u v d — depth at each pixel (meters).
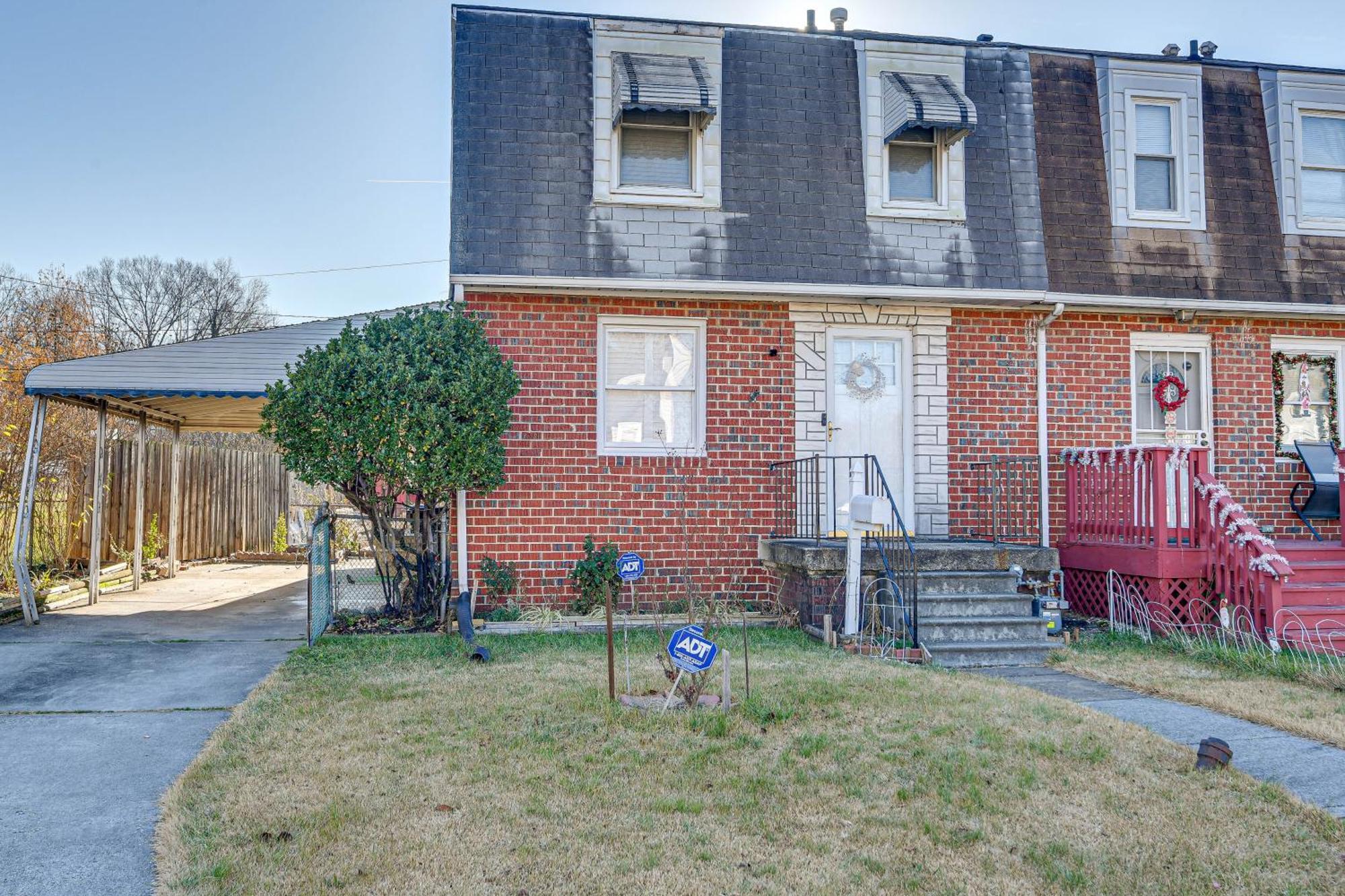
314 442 9.31
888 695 6.99
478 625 9.97
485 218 10.55
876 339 11.52
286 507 22.06
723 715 6.35
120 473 16.20
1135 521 10.30
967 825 4.68
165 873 4.09
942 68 11.89
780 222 11.15
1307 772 5.57
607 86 11.10
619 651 8.73
